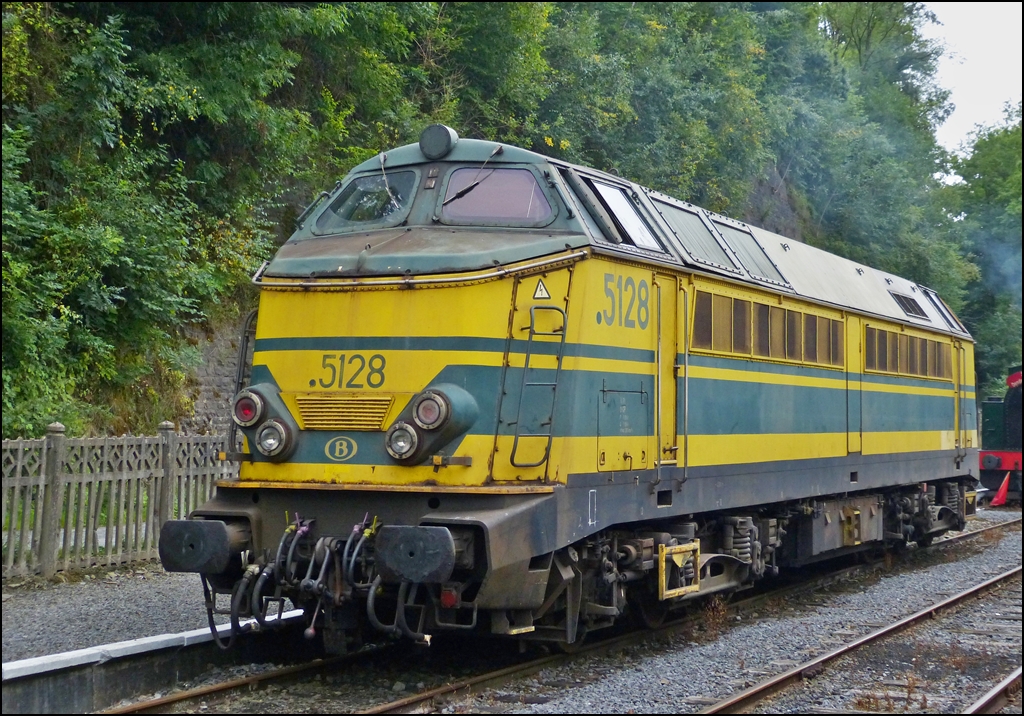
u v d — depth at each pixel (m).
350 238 8.46
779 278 11.45
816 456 12.02
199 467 12.55
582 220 8.14
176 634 7.86
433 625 7.52
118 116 14.54
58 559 10.62
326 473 7.67
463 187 8.47
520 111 21.94
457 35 21.39
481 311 7.54
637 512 8.60
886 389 14.33
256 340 8.21
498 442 7.47
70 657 6.91
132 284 14.08
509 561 7.13
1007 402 26.14
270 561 7.74
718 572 10.77
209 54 16.06
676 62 26.70
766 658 8.96
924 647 9.59
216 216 16.52
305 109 18.61
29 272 12.88
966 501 18.55
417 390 7.55
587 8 26.38
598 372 8.12
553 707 7.10
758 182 30.00
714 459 9.80
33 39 14.36
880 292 14.99
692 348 9.46
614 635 9.70
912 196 34.97
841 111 34.41
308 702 7.12
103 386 14.04
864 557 15.91
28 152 13.98
